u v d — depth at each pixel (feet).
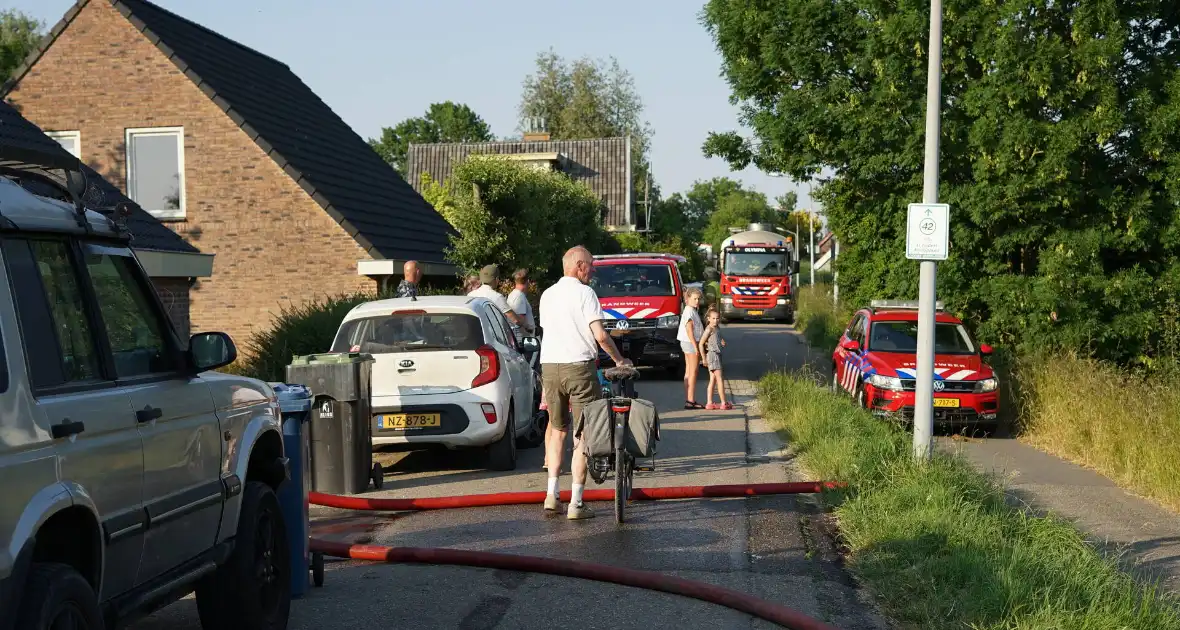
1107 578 21.43
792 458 38.96
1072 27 55.47
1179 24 59.11
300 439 21.62
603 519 28.91
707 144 70.49
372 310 35.88
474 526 28.09
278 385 21.89
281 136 75.77
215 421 17.12
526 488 33.50
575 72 250.16
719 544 26.05
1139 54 59.52
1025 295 57.36
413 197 88.99
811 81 63.41
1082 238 56.44
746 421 49.55
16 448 11.56
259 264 72.18
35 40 162.20
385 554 24.31
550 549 25.57
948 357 52.13
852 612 20.75
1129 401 43.60
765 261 147.33
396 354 35.01
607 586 22.29
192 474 16.20
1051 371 51.47
